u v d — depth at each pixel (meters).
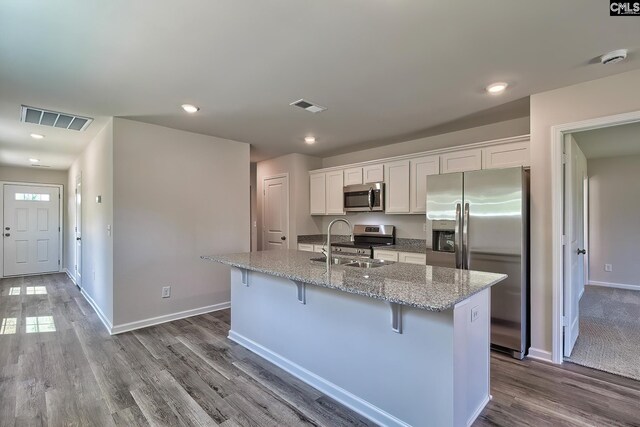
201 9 1.65
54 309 4.27
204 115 3.37
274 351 2.77
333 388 2.26
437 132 4.05
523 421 1.96
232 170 4.46
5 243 6.28
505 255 2.87
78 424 1.95
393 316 1.90
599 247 5.57
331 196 5.16
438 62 2.24
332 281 1.97
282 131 4.00
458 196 3.16
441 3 1.61
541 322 2.80
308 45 2.01
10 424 1.95
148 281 3.67
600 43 2.00
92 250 4.37
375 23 1.78
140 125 3.61
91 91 2.70
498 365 2.69
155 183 3.72
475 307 1.98
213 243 4.25
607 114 2.46
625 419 1.97
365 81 2.54
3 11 1.64
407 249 4.12
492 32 1.88
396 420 1.91
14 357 2.86
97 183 4.05
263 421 1.99
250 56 2.14
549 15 1.71
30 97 2.82
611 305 4.40
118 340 3.24
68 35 1.87
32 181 6.54
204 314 4.09
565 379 2.45
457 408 1.73
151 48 2.03
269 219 5.91
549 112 2.73
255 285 2.99
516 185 2.81
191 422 1.97
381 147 4.87
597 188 5.58
